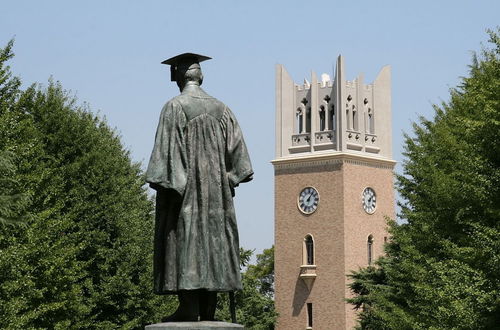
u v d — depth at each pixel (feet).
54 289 132.26
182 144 51.01
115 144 192.75
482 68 123.03
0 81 128.98
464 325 105.19
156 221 51.49
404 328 143.33
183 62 52.85
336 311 331.36
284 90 356.38
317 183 342.23
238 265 51.26
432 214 126.93
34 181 130.93
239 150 52.11
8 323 113.19
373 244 342.64
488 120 103.14
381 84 358.23
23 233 123.03
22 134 131.85
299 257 342.03
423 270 127.75
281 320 342.64
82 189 163.22
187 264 50.16
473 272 106.32
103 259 167.84
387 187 350.84
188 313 50.70
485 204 104.63
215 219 50.85
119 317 169.17
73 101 172.45
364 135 349.00
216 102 52.08
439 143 131.03
